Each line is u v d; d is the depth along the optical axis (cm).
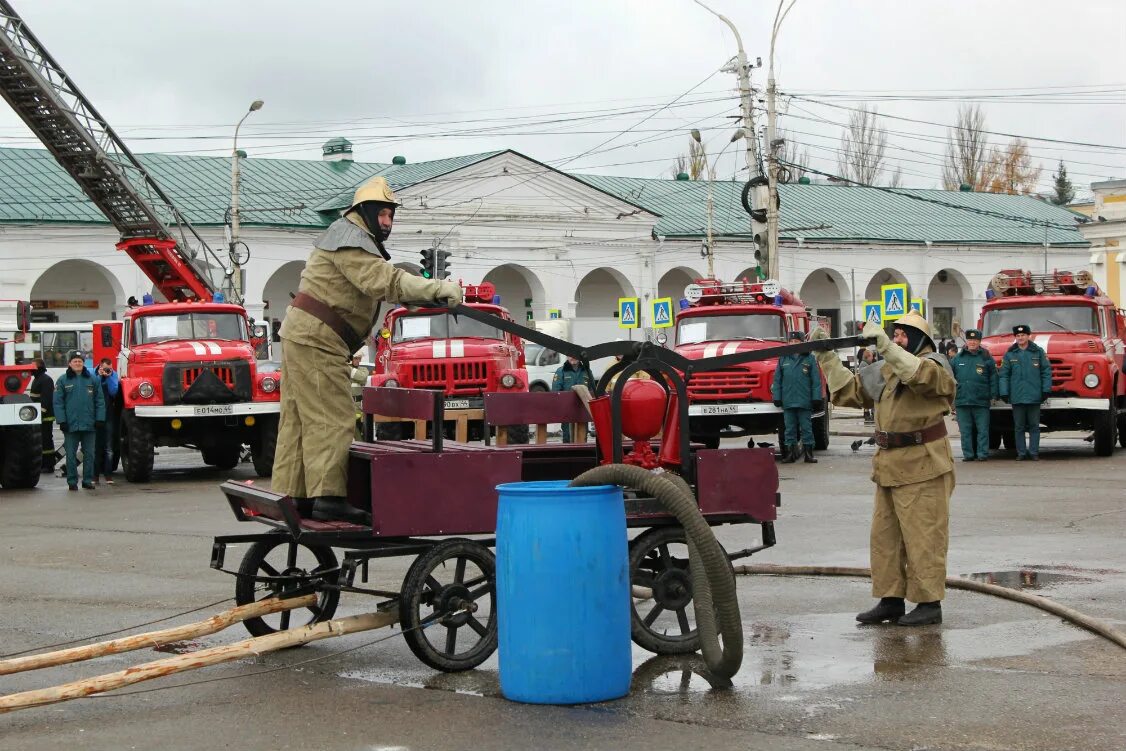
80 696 585
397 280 662
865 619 769
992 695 600
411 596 665
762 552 1066
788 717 571
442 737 553
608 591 609
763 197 2888
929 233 5419
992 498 1419
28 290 3769
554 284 4641
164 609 877
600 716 582
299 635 655
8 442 1886
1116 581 895
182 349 1961
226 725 581
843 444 2436
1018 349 1920
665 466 719
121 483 1984
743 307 2150
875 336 742
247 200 4278
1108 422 1945
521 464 720
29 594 950
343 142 4747
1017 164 7869
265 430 1975
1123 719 557
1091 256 4097
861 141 7369
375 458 661
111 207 2647
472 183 4441
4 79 2380
